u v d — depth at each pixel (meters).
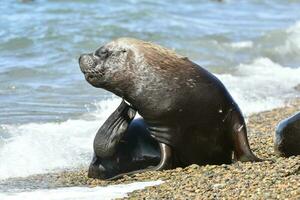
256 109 57.00
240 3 130.50
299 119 38.78
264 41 90.56
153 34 87.75
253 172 34.34
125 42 38.88
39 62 70.31
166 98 37.78
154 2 112.69
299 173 33.62
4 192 35.25
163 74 38.03
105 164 38.78
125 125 38.78
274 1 137.25
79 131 47.06
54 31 82.94
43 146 43.97
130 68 38.34
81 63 39.34
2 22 88.12
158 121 38.09
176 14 106.44
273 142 42.59
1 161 41.47
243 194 31.23
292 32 93.88
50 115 50.97
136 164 38.97
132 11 97.75
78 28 85.62
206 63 75.81
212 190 32.38
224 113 38.09
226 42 88.88
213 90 38.03
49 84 61.56
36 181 38.12
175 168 38.56
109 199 32.91
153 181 35.78
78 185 37.12
